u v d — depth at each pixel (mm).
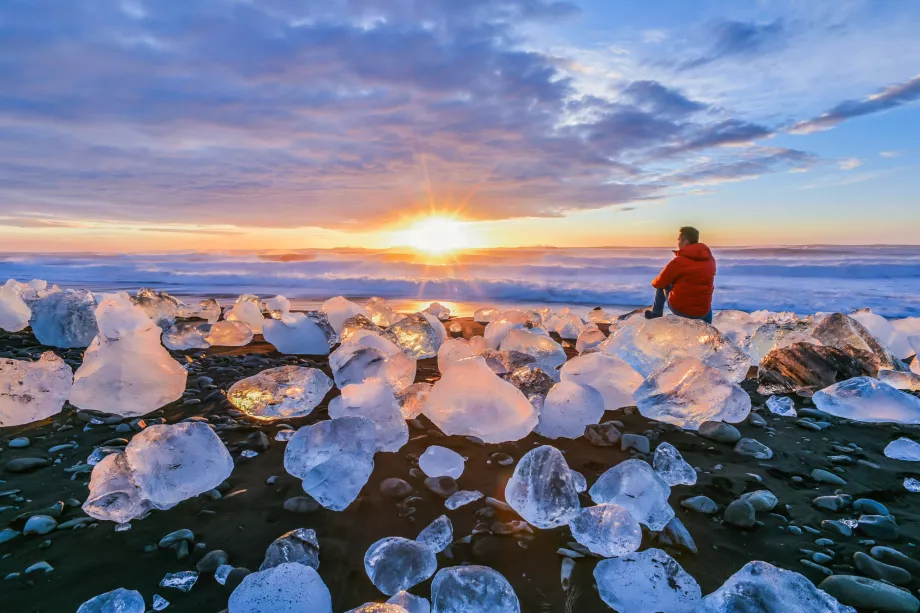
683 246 4738
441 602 1304
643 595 1358
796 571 1470
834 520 1716
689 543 1586
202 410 2693
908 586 1398
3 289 4617
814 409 2797
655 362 3281
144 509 1706
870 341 3529
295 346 3988
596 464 2143
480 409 2381
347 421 2059
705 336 3213
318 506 1766
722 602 1295
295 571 1346
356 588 1402
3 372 2453
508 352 3146
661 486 1814
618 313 7098
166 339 4055
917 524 1702
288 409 2615
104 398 2580
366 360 2943
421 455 2105
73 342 3984
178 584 1381
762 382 3188
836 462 2162
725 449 2287
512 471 2064
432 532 1598
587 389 2523
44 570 1423
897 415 2598
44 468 2016
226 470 1938
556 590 1397
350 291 10648
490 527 1663
